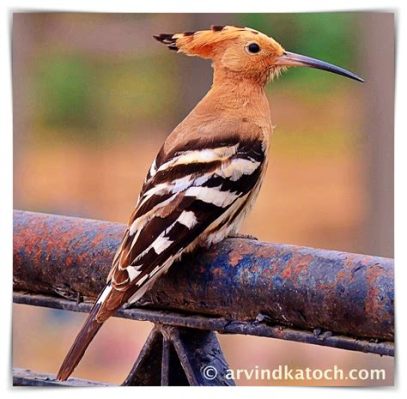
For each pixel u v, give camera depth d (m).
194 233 6.71
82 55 15.99
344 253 5.88
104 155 16.25
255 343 12.40
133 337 13.20
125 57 16.20
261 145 7.74
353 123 15.27
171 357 6.48
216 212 7.14
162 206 6.91
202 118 7.81
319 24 14.30
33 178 15.93
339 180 15.54
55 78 15.75
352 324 5.74
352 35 14.43
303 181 15.90
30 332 13.26
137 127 16.61
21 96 15.62
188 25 15.16
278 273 5.95
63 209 16.00
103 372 13.03
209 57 8.23
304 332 5.96
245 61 8.11
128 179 16.41
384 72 14.57
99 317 6.30
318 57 14.41
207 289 6.25
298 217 15.69
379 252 15.07
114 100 16.39
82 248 6.64
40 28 15.52
